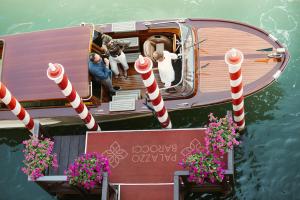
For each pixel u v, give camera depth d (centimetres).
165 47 1127
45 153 996
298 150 1083
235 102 982
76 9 1425
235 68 873
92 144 1084
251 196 1049
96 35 1117
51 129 1177
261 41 1085
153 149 1058
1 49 1160
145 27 1124
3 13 1449
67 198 1110
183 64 1052
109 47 1066
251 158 1093
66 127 1177
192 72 1063
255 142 1112
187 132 1061
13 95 1066
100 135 1091
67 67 1058
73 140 1102
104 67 1053
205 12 1345
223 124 980
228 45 1090
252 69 1057
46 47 1088
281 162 1075
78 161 966
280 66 1052
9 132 1207
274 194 1041
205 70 1068
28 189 1138
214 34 1109
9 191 1139
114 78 1154
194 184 1013
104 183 948
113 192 1013
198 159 932
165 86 1071
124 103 1057
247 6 1328
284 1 1314
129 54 1162
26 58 1088
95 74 1045
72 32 1093
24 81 1073
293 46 1224
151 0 1393
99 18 1398
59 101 1078
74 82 1046
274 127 1121
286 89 1161
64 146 1100
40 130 1052
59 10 1433
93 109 1072
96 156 973
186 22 1133
